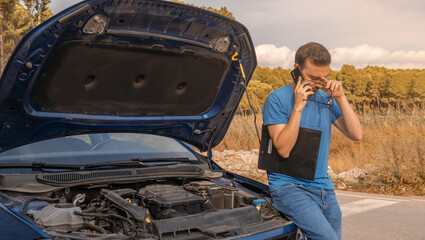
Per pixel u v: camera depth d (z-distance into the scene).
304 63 2.61
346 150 11.03
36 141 3.21
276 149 2.68
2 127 2.93
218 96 3.85
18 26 41.19
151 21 2.96
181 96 3.65
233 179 3.81
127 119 3.51
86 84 3.14
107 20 2.78
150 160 3.68
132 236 2.37
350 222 6.03
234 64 3.56
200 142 4.08
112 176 3.14
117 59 3.08
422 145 8.50
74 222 2.56
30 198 2.75
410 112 12.29
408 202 7.24
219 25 3.22
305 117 2.73
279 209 2.77
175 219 2.51
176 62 3.34
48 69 2.84
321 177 2.74
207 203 3.03
